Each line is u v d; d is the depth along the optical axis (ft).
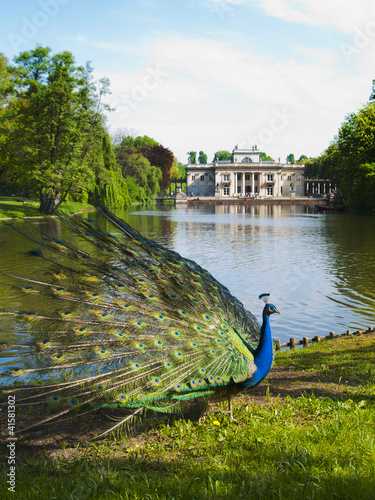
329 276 60.34
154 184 371.15
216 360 15.08
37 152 158.10
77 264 16.65
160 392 14.11
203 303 17.15
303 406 17.83
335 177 299.38
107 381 13.96
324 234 119.14
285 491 11.34
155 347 15.05
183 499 11.13
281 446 14.02
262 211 253.24
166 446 14.84
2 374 13.69
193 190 416.87
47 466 13.24
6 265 58.44
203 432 15.69
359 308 44.34
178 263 18.76
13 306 33.27
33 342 14.57
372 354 27.45
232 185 404.77
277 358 28.45
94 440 15.31
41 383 14.28
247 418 16.62
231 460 13.32
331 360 26.50
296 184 408.67
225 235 116.78
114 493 11.32
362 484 11.50
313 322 40.16
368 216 202.49
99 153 190.70
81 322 15.33
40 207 163.94
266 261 73.26
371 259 74.79
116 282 16.72
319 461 12.87
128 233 17.88
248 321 19.04
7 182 209.36
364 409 17.38
